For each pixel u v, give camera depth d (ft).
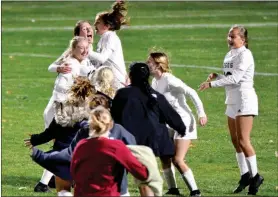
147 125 90.07
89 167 80.79
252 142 145.28
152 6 396.57
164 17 358.64
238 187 104.32
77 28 106.73
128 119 89.61
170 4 401.90
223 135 151.02
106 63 108.27
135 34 304.71
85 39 100.58
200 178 118.62
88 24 106.42
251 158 102.01
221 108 177.06
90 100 88.84
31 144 91.40
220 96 189.47
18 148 140.26
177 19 350.84
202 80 212.02
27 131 156.46
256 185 102.63
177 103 97.50
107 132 81.25
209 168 126.62
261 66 227.20
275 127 157.79
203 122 97.40
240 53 101.45
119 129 84.28
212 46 270.67
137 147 81.46
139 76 90.48
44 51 274.77
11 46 286.05
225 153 137.28
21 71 232.32
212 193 103.24
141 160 80.94
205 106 179.22
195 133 98.12
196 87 202.28
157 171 81.10
